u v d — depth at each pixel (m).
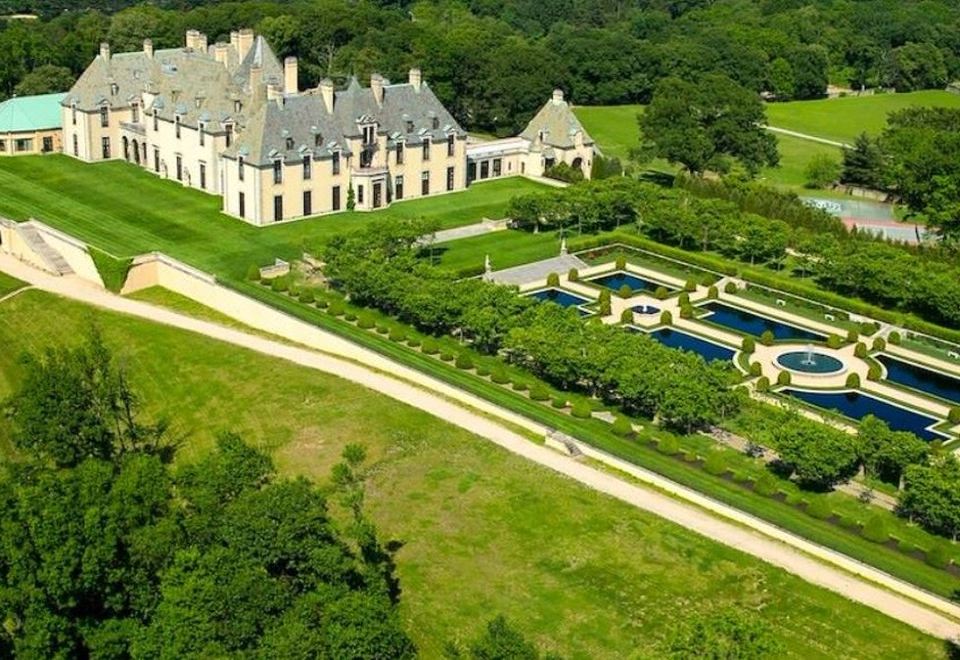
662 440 117.56
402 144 199.50
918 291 158.62
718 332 153.62
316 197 189.50
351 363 139.75
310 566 79.62
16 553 75.75
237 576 75.56
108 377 111.94
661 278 174.75
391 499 109.06
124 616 79.81
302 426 123.31
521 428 123.19
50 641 74.62
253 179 180.50
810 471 109.88
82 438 107.25
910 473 104.81
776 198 199.75
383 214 192.88
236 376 135.38
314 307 152.25
